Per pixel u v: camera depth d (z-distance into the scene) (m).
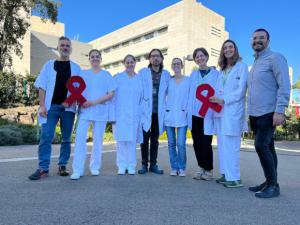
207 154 5.72
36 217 3.36
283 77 4.45
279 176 6.46
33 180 5.16
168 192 4.62
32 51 46.66
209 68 5.97
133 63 6.16
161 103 6.22
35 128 13.72
